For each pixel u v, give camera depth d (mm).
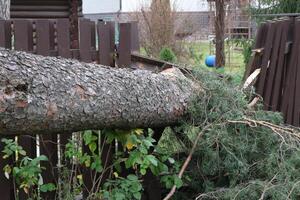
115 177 3324
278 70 3830
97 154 3318
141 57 3750
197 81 3318
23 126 2391
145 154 2996
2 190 3158
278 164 2961
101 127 2818
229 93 3252
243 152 3074
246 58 7699
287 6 7340
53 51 3383
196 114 3172
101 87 2701
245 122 3080
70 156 3182
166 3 12883
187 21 13836
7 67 2350
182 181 3172
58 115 2486
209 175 3250
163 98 3025
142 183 3467
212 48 13398
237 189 2865
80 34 3494
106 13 26984
